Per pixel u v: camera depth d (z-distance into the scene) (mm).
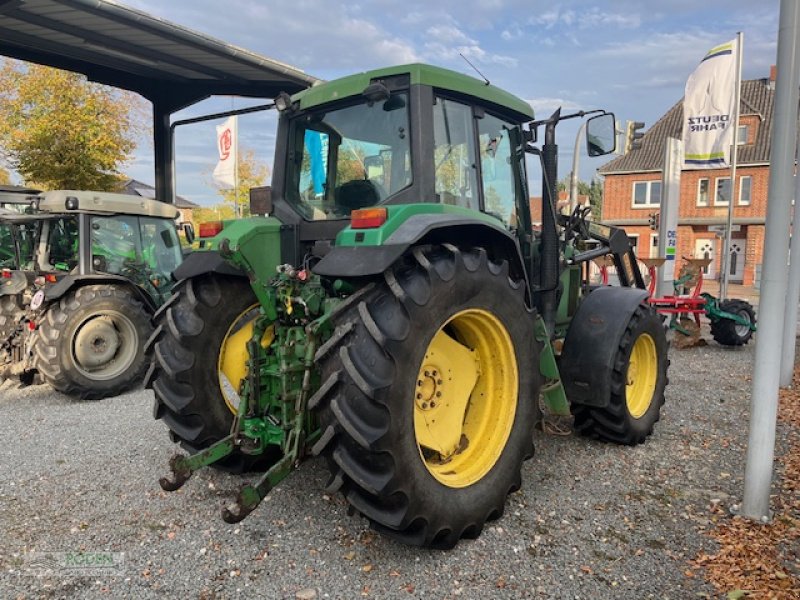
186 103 10047
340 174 3447
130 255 6840
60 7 6477
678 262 29141
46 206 6344
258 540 2947
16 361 6371
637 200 30109
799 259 5910
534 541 2936
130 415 5180
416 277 2697
